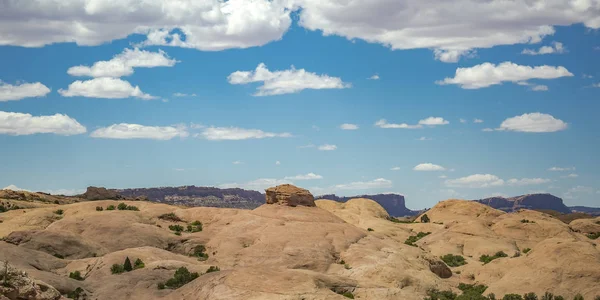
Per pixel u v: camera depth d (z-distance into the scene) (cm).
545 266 10262
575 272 9969
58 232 11800
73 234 11925
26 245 11244
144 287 9056
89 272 10112
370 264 10800
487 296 10175
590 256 10200
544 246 10862
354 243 12075
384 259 11088
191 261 11250
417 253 11956
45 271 9494
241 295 7994
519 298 9650
